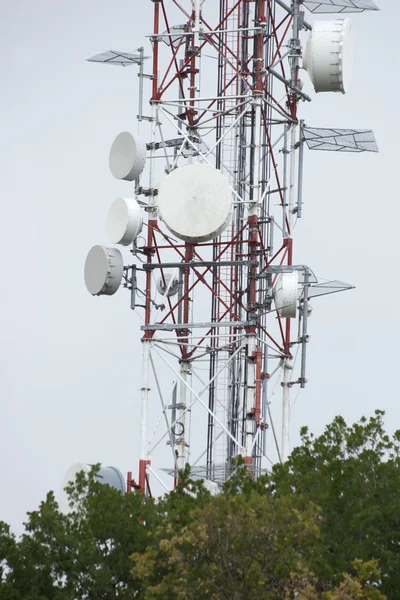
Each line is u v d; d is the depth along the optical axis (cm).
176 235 9894
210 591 7844
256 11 10138
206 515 7912
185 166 9938
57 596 8338
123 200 10275
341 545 8575
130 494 8894
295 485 8788
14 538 8581
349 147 10281
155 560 8106
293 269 9975
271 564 7869
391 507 8719
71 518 8850
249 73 10275
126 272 10275
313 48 10025
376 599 7969
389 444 9138
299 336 10050
